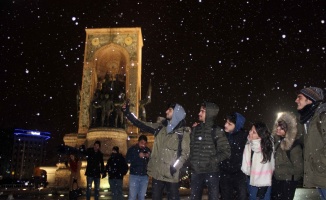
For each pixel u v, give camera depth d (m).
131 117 9.44
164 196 23.12
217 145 8.52
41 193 28.48
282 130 8.39
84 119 48.88
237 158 9.01
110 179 15.14
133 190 11.88
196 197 8.55
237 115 9.39
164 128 8.87
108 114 39.09
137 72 50.81
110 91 39.75
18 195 24.88
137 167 11.91
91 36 52.97
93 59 51.88
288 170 8.29
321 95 6.98
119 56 53.22
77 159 17.61
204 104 8.96
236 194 9.04
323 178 6.33
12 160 134.62
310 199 17.20
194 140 8.81
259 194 8.43
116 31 52.94
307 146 6.74
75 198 17.05
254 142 8.53
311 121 6.73
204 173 8.56
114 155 15.37
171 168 8.27
